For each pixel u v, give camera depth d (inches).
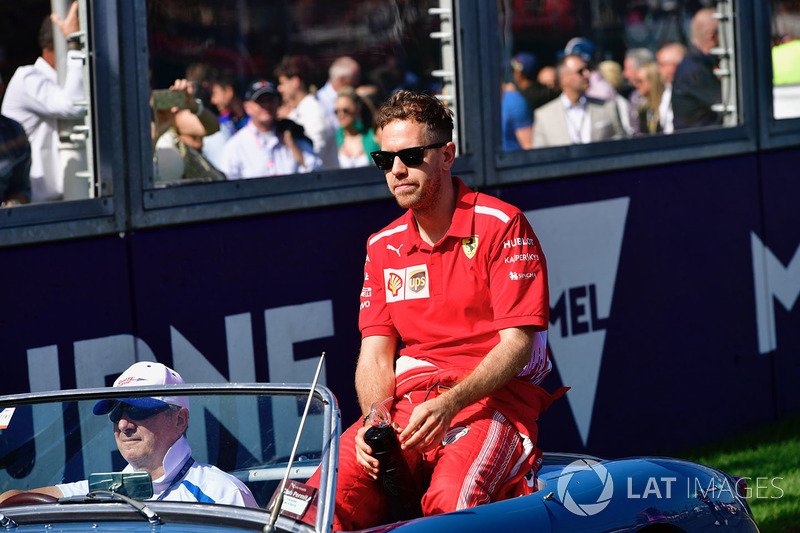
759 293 433.7
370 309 215.2
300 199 325.7
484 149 359.3
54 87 289.9
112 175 290.2
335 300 335.6
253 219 317.7
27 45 286.2
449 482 181.2
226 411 172.4
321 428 162.6
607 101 410.6
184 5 319.9
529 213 369.1
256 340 317.7
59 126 291.7
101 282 288.8
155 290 298.5
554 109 396.8
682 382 410.3
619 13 414.9
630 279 394.6
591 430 384.8
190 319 304.8
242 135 338.0
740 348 428.5
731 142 422.9
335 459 154.1
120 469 175.3
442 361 203.9
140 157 295.4
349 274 339.0
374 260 214.7
